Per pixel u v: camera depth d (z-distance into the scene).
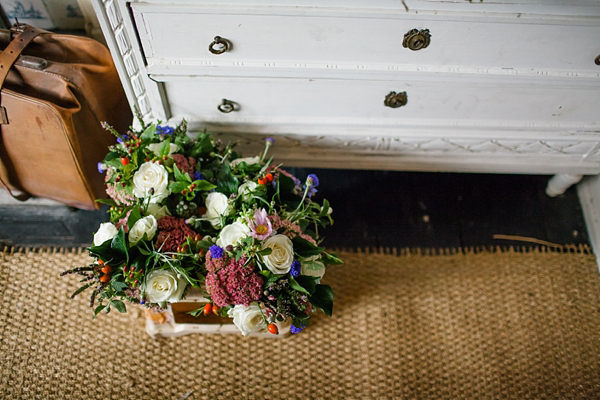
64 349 1.16
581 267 1.32
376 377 1.16
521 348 1.21
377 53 0.95
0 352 1.14
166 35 0.92
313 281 0.88
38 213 1.32
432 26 0.90
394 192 1.41
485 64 0.98
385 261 1.31
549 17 0.87
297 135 1.17
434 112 1.10
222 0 0.85
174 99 1.07
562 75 0.99
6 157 1.15
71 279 1.24
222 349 1.17
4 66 1.02
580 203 1.41
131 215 0.87
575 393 1.16
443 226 1.37
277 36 0.92
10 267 1.24
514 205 1.41
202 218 0.92
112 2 0.85
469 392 1.16
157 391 1.13
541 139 1.16
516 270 1.31
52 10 1.26
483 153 1.23
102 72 1.11
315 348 1.19
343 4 0.86
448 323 1.23
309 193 1.00
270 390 1.14
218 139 1.17
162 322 1.14
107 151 1.23
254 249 0.83
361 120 1.12
